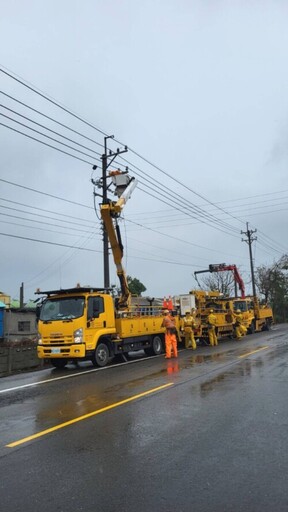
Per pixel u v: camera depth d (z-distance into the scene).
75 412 8.14
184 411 7.90
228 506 4.14
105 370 14.53
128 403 8.72
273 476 4.82
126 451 5.77
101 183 24.50
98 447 5.98
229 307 28.56
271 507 4.11
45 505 4.26
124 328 17.08
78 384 11.66
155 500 4.30
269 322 39.62
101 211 18.53
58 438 6.46
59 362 16.66
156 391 9.91
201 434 6.46
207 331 24.81
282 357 15.84
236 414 7.59
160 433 6.57
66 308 15.37
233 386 10.26
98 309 15.74
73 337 14.98
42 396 10.05
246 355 16.92
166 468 5.12
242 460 5.32
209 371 12.85
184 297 25.33
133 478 4.86
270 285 66.50
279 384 10.36
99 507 4.18
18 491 4.60
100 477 4.91
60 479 4.88
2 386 12.03
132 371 13.76
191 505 4.18
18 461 5.50
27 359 17.25
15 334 33.81
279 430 6.57
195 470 5.04
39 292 15.95
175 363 15.37
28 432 6.84
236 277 36.12
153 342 19.33
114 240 18.77
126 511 4.09
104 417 7.65
